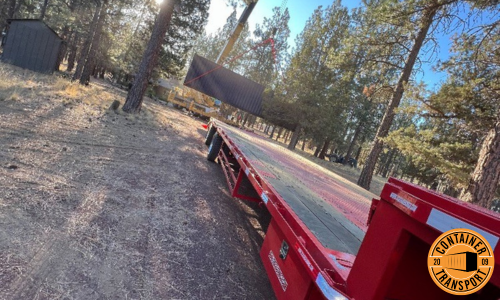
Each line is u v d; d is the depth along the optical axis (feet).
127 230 11.43
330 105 79.61
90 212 11.80
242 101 89.66
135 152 22.31
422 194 4.26
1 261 7.95
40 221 10.19
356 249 7.37
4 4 94.32
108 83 98.58
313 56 83.92
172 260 10.52
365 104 111.86
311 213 9.28
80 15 77.61
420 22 37.86
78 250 9.37
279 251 8.35
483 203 22.07
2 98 25.07
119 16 73.82
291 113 81.76
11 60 61.26
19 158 14.67
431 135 34.24
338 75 78.84
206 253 11.72
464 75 29.84
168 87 118.11
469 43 28.45
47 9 117.50
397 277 4.91
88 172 15.70
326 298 5.37
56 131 21.04
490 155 22.20
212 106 86.84
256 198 15.58
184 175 20.47
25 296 7.11
